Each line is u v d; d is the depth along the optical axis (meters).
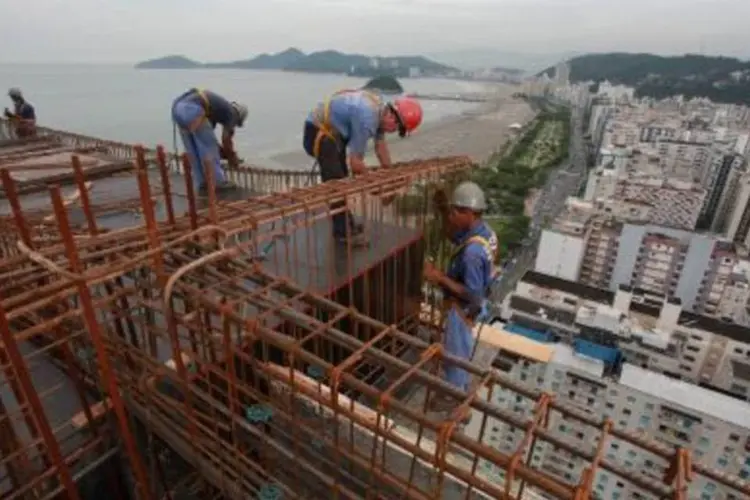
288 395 3.33
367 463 2.72
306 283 5.64
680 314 32.66
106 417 3.99
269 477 3.26
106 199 9.23
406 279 7.24
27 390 2.88
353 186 5.59
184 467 4.63
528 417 2.38
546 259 49.34
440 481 2.41
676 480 2.03
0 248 5.25
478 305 5.42
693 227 66.31
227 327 2.96
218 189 10.03
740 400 22.41
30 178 9.66
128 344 3.77
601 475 17.20
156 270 3.40
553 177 95.94
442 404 4.16
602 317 32.28
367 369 5.90
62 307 3.91
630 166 91.19
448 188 7.39
